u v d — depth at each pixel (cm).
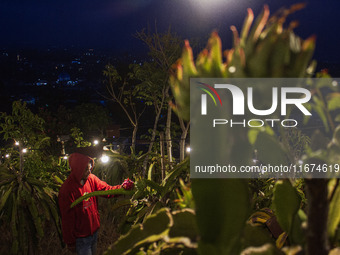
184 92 92
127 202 366
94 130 1010
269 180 310
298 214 122
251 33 86
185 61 92
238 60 87
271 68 85
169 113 547
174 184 304
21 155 425
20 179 415
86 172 353
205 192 91
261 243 115
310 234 92
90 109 1030
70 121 834
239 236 92
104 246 403
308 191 93
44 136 455
